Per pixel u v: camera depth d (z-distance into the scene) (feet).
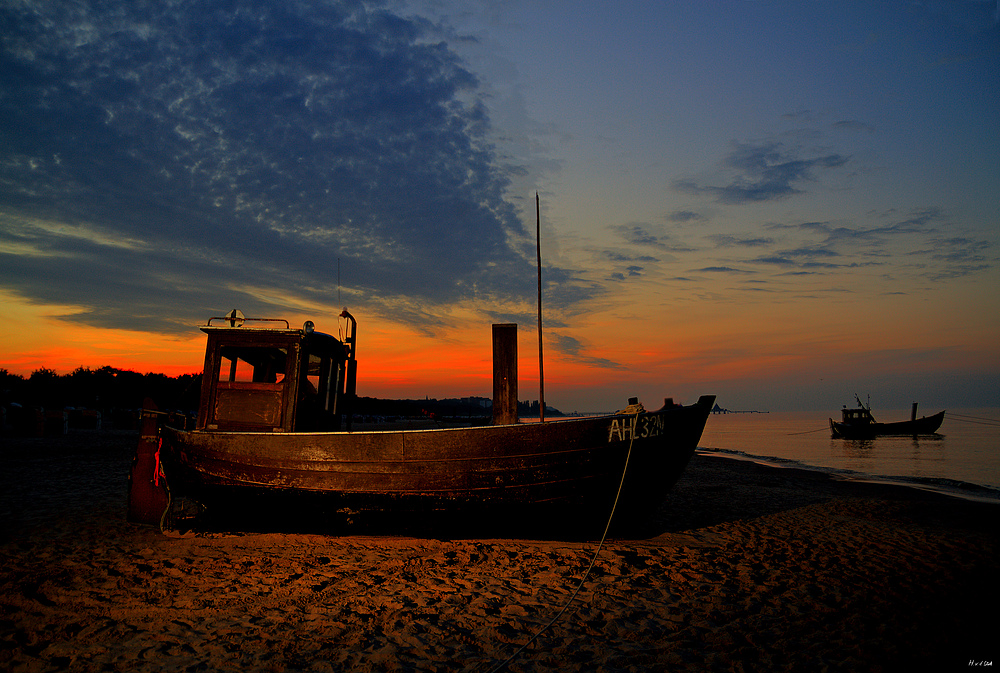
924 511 39.96
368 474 25.26
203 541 26.27
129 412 102.78
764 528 32.89
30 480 42.37
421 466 25.02
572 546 26.61
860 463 85.40
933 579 23.40
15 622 16.39
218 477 26.25
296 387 27.12
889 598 20.86
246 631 16.15
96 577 20.70
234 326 27.58
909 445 139.23
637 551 26.45
